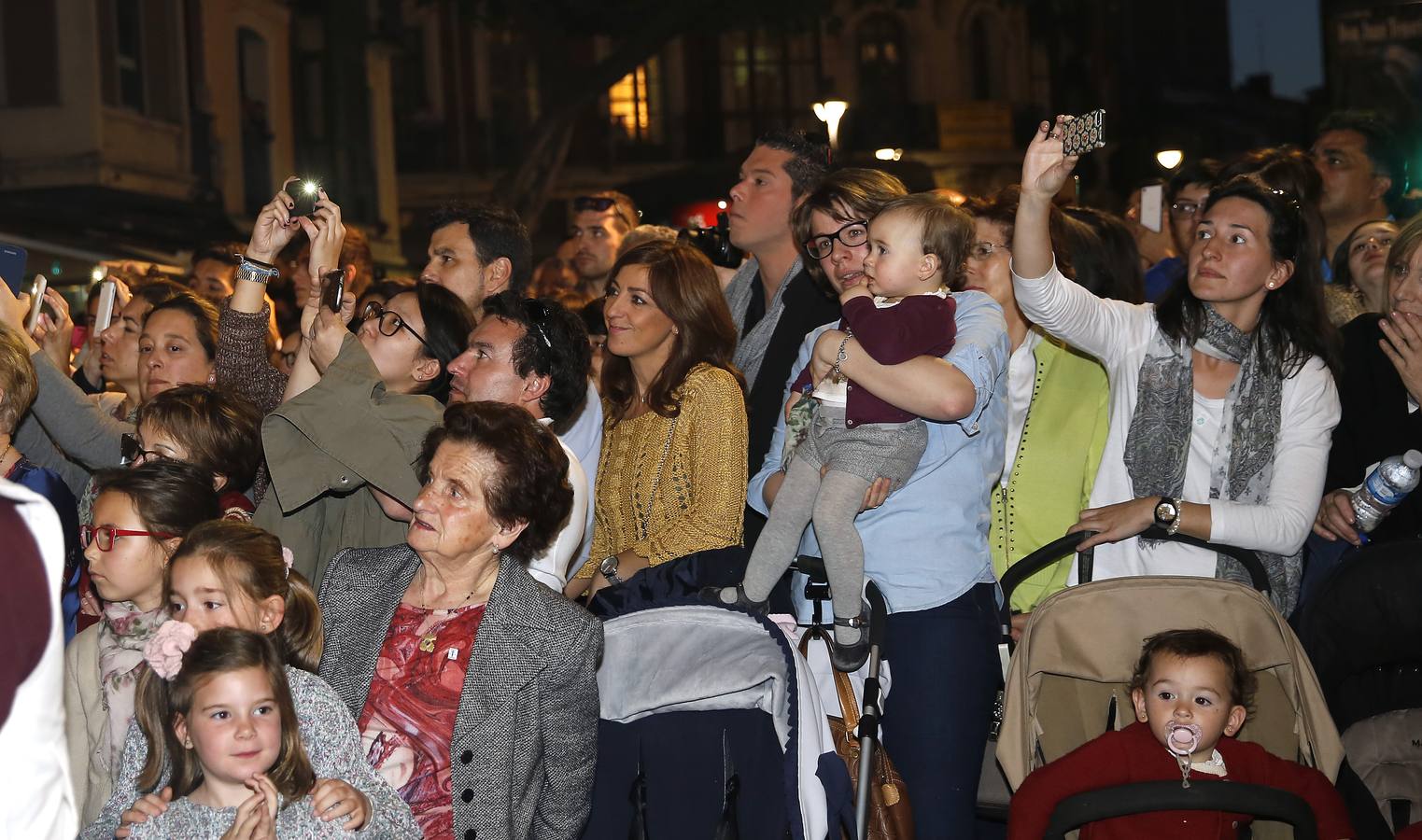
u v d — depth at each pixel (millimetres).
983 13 34500
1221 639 3426
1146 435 3977
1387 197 6359
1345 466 4230
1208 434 3988
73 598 3631
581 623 3104
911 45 34375
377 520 3770
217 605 2986
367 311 4082
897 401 3494
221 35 25609
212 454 3676
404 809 2922
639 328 4094
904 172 7117
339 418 3516
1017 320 4367
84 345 6215
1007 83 34812
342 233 4020
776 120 34500
